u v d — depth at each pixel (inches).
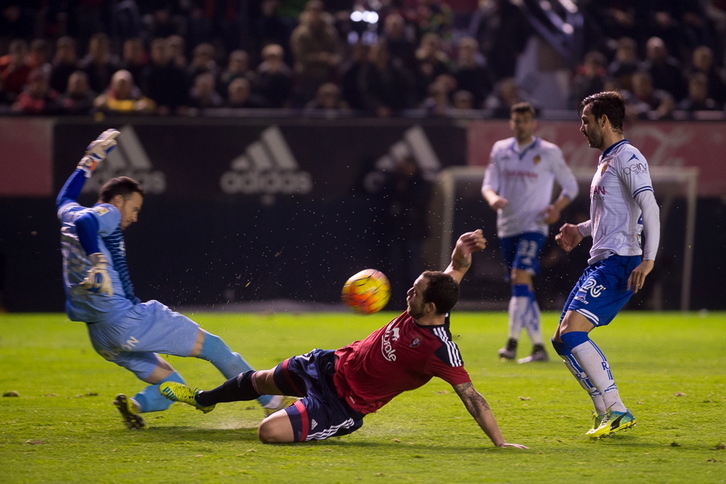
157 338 661.9
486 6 2426.2
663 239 1808.6
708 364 1090.1
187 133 1721.2
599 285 648.4
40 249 1706.4
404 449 586.6
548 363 1103.6
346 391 600.7
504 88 1994.3
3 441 615.5
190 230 1722.4
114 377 961.5
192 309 1706.4
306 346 1261.1
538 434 647.1
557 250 1731.1
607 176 657.0
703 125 1797.5
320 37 2041.1
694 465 533.0
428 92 2079.2
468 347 1296.8
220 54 2178.9
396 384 597.3
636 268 632.4
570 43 2209.6
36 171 1697.8
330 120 1747.0
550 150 1152.8
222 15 2217.0
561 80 2262.6
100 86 1931.6
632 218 652.1
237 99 1887.3
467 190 1769.2
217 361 682.8
